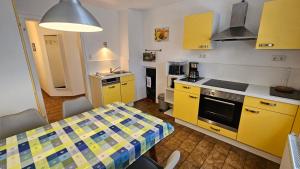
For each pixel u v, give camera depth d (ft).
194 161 6.22
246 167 5.91
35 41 13.57
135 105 12.32
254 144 6.39
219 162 6.17
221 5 8.01
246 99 6.28
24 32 7.56
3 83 6.12
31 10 7.81
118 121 4.86
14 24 6.08
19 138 3.99
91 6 10.08
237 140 6.87
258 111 6.04
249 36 6.23
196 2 8.91
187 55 9.96
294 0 5.18
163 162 6.19
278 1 5.48
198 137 7.85
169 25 10.48
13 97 6.44
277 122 5.68
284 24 5.50
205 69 9.23
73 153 3.43
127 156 3.48
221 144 7.29
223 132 7.23
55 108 11.63
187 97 8.24
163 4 10.02
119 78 10.77
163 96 10.93
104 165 3.08
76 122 4.81
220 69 8.60
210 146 7.14
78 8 3.78
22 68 6.52
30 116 4.91
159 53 11.57
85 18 3.80
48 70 13.67
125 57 12.03
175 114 9.06
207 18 7.50
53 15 3.54
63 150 3.53
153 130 4.33
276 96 5.63
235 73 8.09
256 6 6.95
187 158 6.39
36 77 7.98
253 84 7.60
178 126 8.93
